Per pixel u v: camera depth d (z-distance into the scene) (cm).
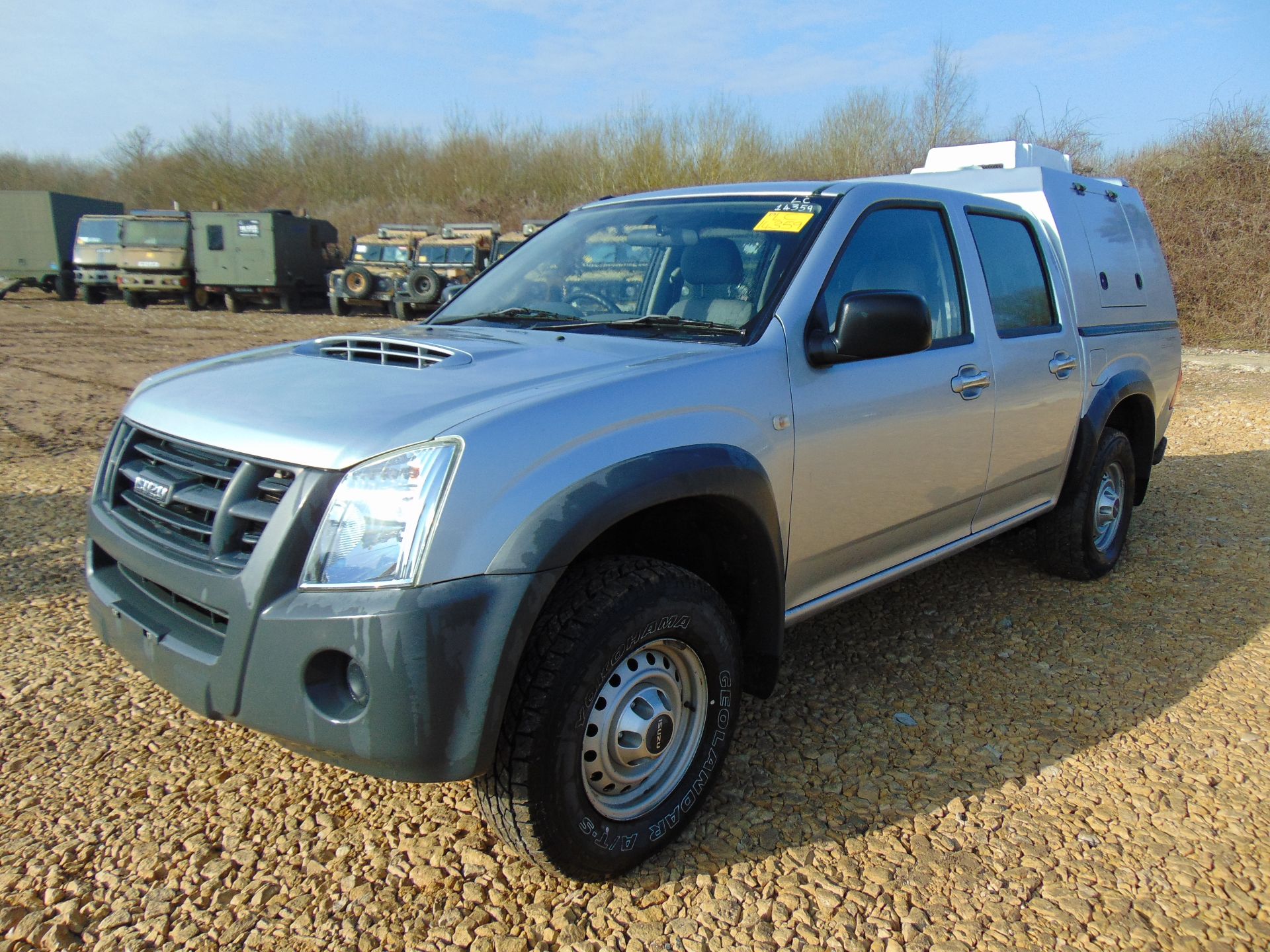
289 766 281
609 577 220
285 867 236
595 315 306
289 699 198
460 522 194
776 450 259
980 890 229
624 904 224
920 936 214
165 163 3953
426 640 189
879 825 255
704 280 293
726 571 264
